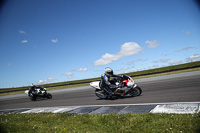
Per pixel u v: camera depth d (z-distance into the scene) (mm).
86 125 4105
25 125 4547
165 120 3635
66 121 4629
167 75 16672
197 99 5586
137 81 15867
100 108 6320
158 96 7082
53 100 11062
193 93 6652
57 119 4992
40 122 4859
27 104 10828
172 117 3760
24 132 3965
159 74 19703
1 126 4535
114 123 3959
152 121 3729
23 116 5957
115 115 4496
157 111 4777
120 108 5844
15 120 5414
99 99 8625
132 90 8078
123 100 7355
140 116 4117
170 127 3289
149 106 5512
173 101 5781
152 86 10594
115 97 8531
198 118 3484
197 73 14031
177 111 4480
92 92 12250
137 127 3527
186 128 3129
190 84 9008
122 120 4086
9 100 15758
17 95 21312
